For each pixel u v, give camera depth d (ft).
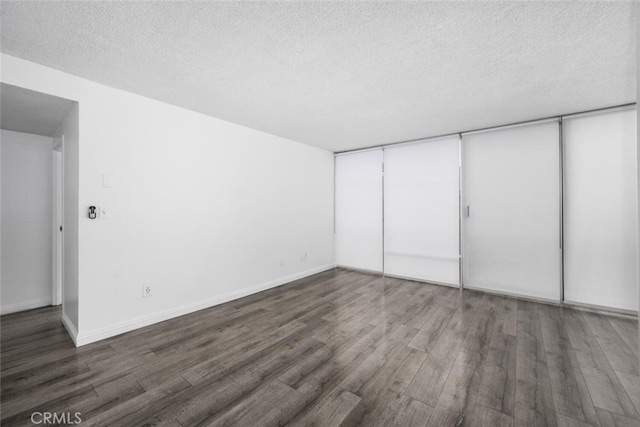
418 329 9.03
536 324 9.38
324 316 10.16
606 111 10.20
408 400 5.69
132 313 9.01
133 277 9.02
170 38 6.06
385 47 6.39
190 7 5.08
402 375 6.55
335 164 18.42
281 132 13.56
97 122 8.21
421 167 14.78
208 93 8.98
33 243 10.93
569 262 11.12
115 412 5.35
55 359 7.20
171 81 8.13
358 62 7.05
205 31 5.81
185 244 10.39
